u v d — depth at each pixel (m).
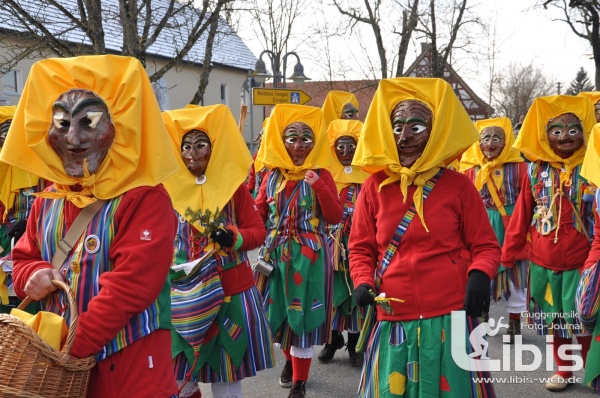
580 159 4.75
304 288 4.68
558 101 4.83
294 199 4.82
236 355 3.71
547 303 4.84
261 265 4.73
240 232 3.73
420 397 3.04
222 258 3.73
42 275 2.28
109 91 2.37
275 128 4.98
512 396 4.79
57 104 2.30
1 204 4.77
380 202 3.25
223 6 8.49
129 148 2.36
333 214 4.79
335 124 6.04
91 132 2.29
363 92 23.75
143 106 2.39
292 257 4.74
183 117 3.89
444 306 3.08
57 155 2.36
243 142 3.98
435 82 3.23
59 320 2.15
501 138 6.93
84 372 2.18
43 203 2.51
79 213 2.36
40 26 6.89
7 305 4.47
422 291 3.09
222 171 3.86
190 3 7.58
